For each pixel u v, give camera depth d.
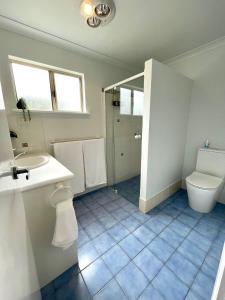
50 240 1.04
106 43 1.76
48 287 1.06
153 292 1.01
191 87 2.15
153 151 1.79
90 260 1.24
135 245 1.39
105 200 2.20
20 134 1.65
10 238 0.56
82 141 2.10
